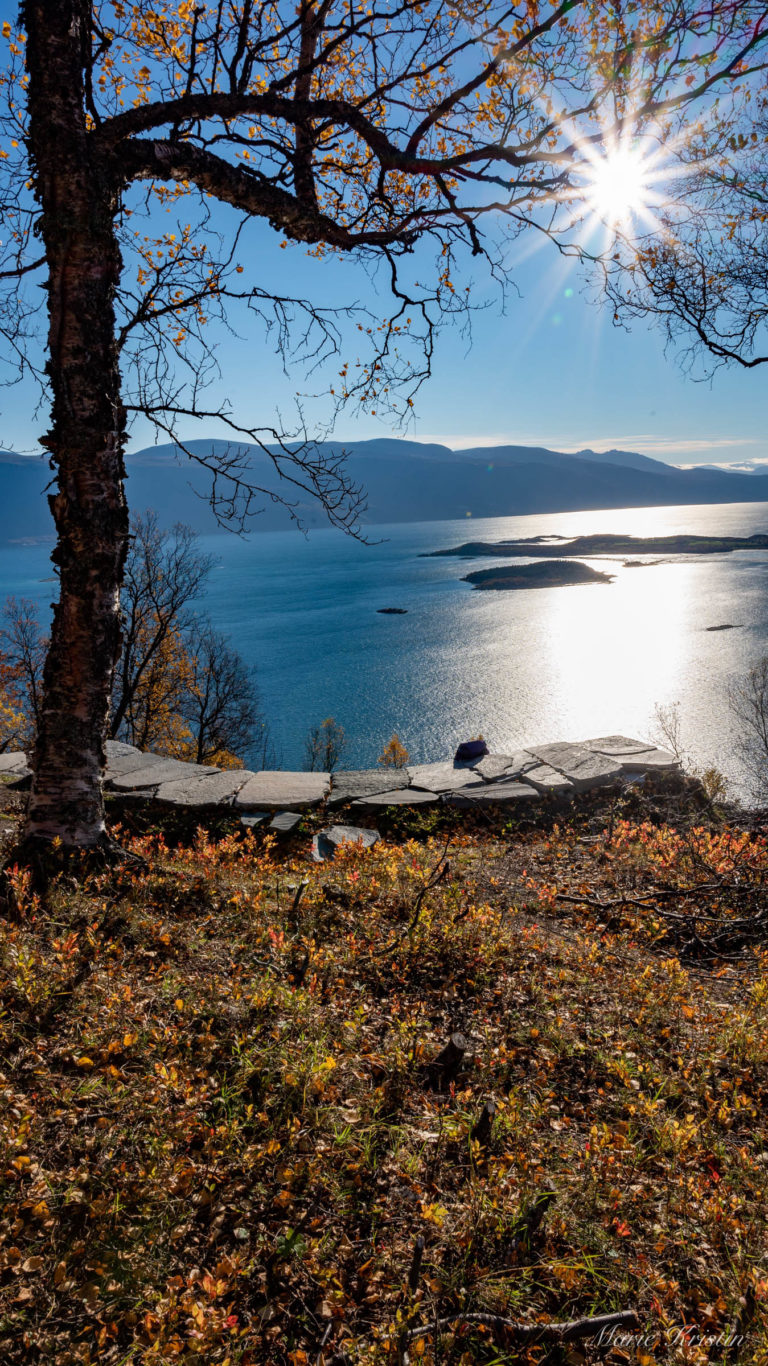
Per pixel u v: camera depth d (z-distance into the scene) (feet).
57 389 19.07
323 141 23.21
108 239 18.93
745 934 21.66
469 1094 12.19
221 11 20.42
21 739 80.33
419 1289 8.77
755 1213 10.33
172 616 95.04
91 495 19.52
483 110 24.09
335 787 32.35
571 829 30.14
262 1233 9.55
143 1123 11.16
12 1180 9.77
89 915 17.89
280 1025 13.70
